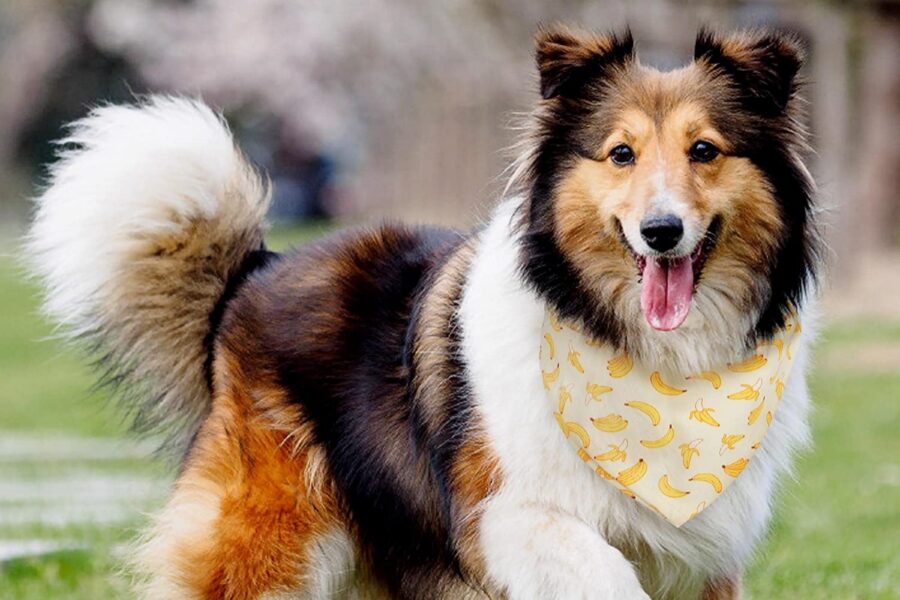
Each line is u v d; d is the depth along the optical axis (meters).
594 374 6.04
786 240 6.09
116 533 10.03
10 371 22.20
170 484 7.30
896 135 25.48
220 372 6.81
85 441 15.44
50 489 12.29
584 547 5.80
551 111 6.17
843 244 22.78
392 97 37.28
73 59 47.53
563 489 5.94
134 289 7.05
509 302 6.14
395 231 7.02
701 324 6.04
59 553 9.34
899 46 24.80
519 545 5.91
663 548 6.04
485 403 6.05
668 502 5.91
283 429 6.56
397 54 32.03
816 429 14.41
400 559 6.52
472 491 6.07
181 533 6.55
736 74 6.04
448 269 6.52
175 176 6.96
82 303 7.13
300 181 51.69
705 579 6.18
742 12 21.77
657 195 5.75
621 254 5.98
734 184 5.94
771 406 6.05
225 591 6.44
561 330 6.05
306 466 6.53
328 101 38.56
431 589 6.46
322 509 6.52
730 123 5.96
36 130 49.81
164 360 7.11
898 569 9.00
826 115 22.31
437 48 29.19
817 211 6.27
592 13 21.09
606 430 6.00
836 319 21.12
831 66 22.16
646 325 6.03
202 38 38.16
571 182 6.03
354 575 6.69
